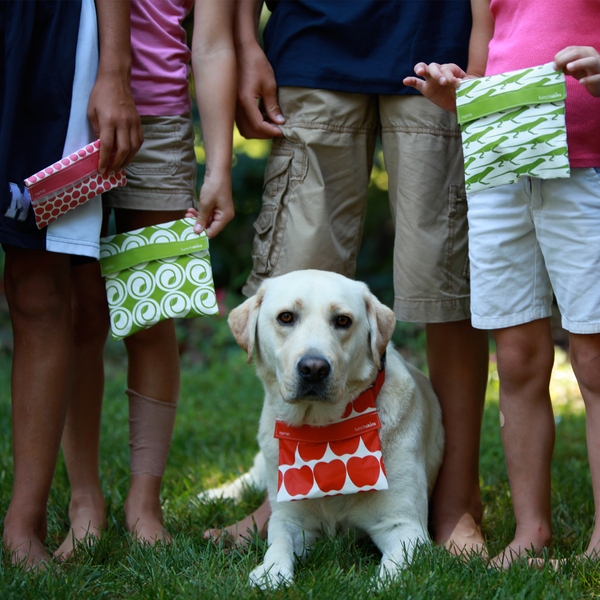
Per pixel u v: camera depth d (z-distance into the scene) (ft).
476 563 10.49
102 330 13.50
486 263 11.41
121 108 11.30
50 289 11.39
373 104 13.64
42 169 10.94
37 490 11.39
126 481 15.96
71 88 11.12
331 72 13.06
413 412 12.30
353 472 11.43
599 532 10.93
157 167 12.74
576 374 11.32
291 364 11.18
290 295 11.79
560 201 10.83
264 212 13.97
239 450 19.21
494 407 23.77
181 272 12.24
